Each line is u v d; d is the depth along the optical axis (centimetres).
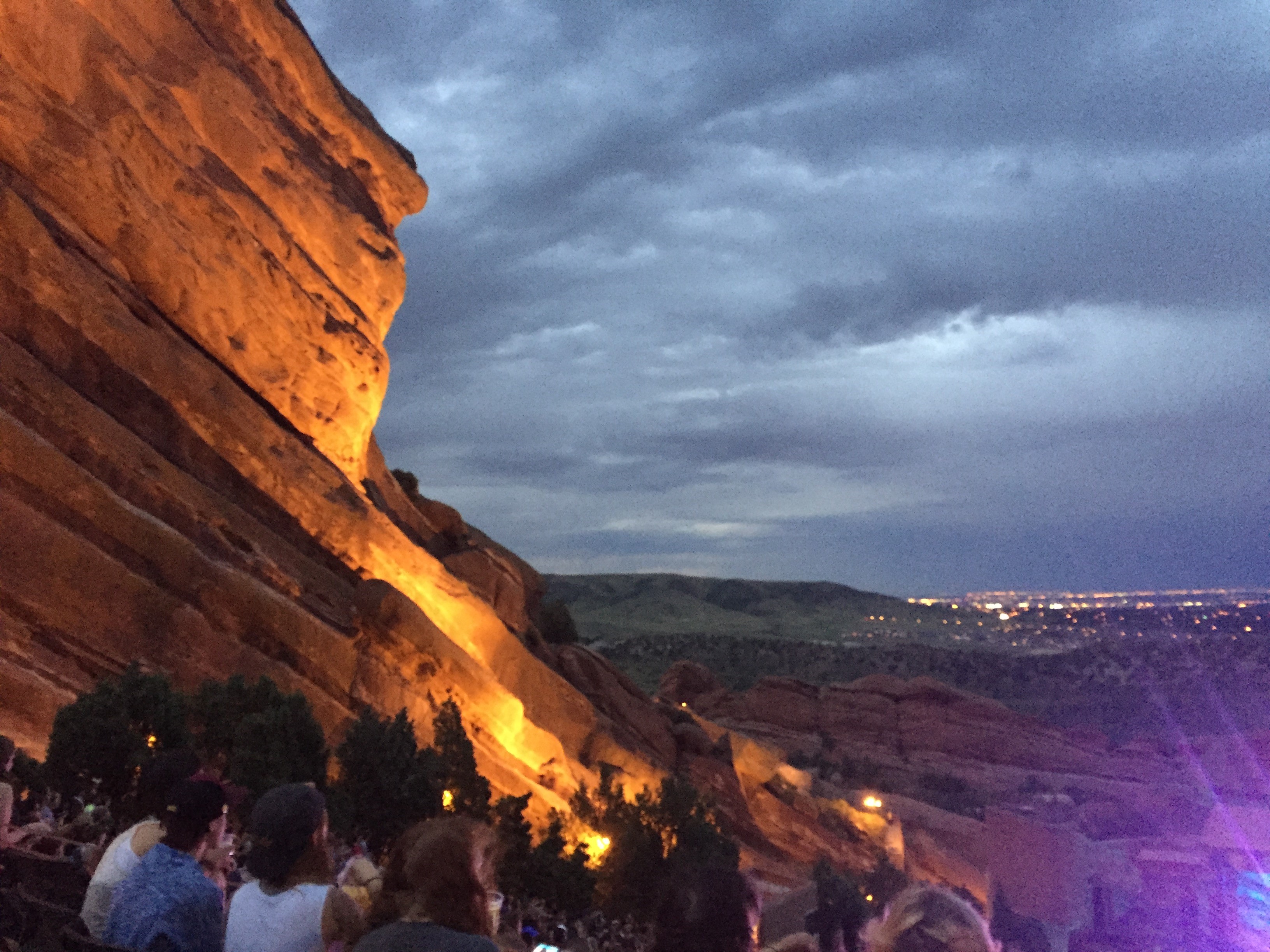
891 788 9031
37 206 2588
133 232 2784
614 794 3269
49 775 1433
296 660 2753
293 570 2944
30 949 565
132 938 546
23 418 2366
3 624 2203
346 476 3388
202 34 3259
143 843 576
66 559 2314
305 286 3356
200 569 2578
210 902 560
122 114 2773
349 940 514
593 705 5212
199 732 1948
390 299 3769
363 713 2089
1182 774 8969
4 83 2548
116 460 2511
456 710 2475
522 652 4022
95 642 2341
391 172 3906
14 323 2462
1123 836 7244
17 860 720
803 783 6644
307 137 3631
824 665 17675
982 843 6962
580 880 2380
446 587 3628
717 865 449
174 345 2831
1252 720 13688
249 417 2980
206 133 3142
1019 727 9769
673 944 432
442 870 418
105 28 2873
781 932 2470
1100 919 3269
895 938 388
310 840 530
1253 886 3069
